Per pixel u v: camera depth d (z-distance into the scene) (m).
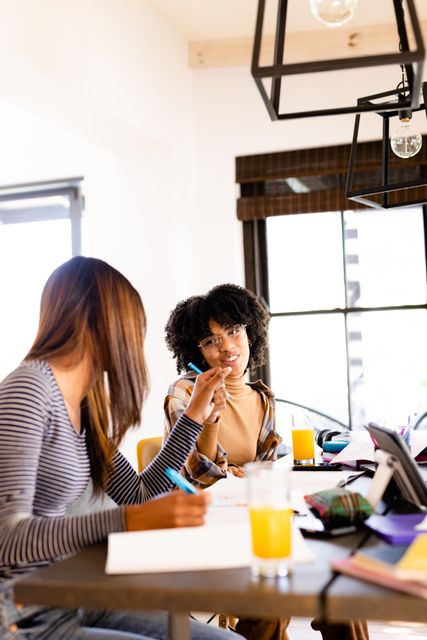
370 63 1.27
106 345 1.39
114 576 1.03
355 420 3.98
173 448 1.63
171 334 2.42
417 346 3.92
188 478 1.97
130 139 3.61
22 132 4.28
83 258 1.44
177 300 3.76
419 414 3.85
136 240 3.81
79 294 1.39
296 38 3.88
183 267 3.87
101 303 1.39
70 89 2.85
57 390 1.32
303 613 0.91
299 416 2.15
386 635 2.57
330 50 3.83
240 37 3.95
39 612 1.22
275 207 3.98
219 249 4.04
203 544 1.11
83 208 4.32
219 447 2.07
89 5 2.99
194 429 1.65
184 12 3.65
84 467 1.41
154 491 1.59
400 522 1.26
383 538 1.18
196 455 1.97
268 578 0.99
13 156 4.29
